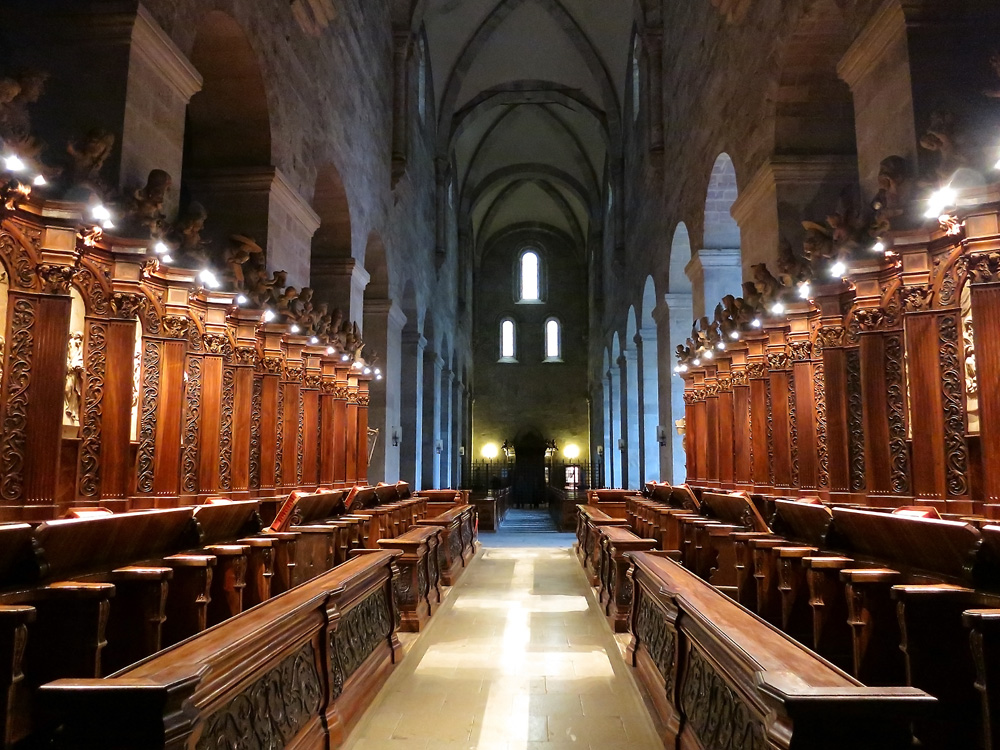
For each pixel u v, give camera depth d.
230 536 6.23
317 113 11.89
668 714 4.14
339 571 4.80
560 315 40.72
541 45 25.25
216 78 9.34
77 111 6.41
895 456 6.39
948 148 5.88
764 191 9.80
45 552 3.71
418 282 22.09
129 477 6.43
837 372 7.36
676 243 16.20
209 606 5.30
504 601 8.94
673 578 4.47
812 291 7.57
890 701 2.07
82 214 5.55
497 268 41.28
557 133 31.33
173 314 7.12
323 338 11.38
